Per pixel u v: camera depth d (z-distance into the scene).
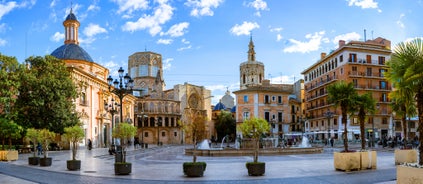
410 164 10.77
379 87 74.75
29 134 25.59
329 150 45.53
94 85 59.88
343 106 22.45
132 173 19.72
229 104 149.25
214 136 122.94
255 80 129.75
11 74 41.09
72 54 59.97
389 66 12.47
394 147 48.28
